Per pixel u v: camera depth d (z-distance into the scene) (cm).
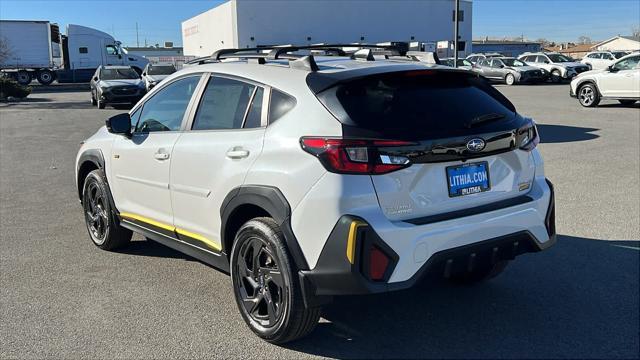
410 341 368
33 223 664
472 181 348
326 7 5450
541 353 351
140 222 494
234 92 401
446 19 6047
